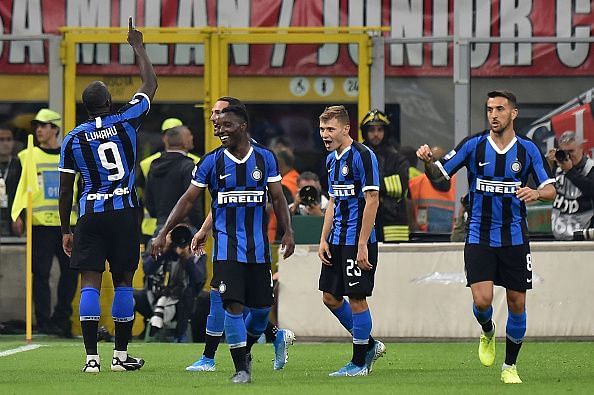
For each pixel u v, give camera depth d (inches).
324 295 1238.9
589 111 1892.2
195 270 1718.8
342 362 1381.6
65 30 1921.8
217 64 1910.7
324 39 1908.2
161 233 1144.2
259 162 1102.4
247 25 1915.6
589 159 1766.7
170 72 1918.1
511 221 1140.5
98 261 1233.4
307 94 1915.6
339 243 1202.0
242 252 1084.5
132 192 1245.1
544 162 1141.1
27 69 1927.9
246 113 1107.9
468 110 1898.4
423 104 1907.0
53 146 1865.2
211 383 1112.2
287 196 1887.3
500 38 1892.2
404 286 1676.9
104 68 1927.9
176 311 1720.0
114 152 1227.9
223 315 1255.5
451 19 1900.8
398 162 1771.7
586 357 1433.3
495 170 1135.6
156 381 1137.4
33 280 1856.5
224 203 1096.2
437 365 1346.0
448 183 1882.4
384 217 1769.2
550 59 1898.4
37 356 1461.6
